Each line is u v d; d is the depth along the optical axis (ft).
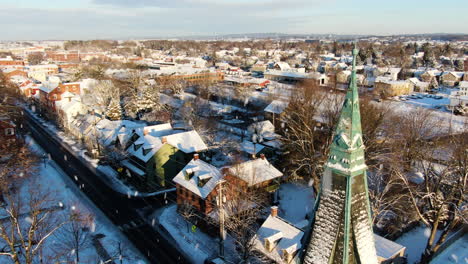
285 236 113.09
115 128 236.84
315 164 160.35
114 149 202.28
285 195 174.29
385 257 106.11
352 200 45.96
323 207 48.26
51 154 236.63
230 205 136.15
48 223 137.69
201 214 145.48
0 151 192.75
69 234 139.74
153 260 126.72
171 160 189.47
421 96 402.31
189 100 332.60
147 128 215.92
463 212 116.06
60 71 635.66
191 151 193.77
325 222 47.88
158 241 138.92
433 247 117.91
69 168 212.84
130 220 154.30
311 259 49.37
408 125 191.93
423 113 234.38
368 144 167.84
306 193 176.55
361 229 47.06
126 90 368.68
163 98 356.38
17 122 294.46
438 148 184.24
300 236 110.52
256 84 447.42
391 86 401.49
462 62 609.83
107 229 146.30
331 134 157.99
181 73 494.59
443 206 115.34
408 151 177.06
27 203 162.40
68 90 351.67
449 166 125.49
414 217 141.38
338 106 188.65
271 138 228.22
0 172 168.45
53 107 323.78
